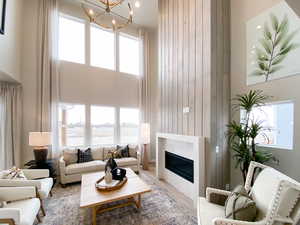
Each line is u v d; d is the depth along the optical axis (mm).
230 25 3068
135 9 4578
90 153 4125
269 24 2486
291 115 2314
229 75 3010
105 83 4906
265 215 1371
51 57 3959
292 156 2219
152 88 5672
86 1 4281
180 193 3145
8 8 2980
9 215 1508
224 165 2828
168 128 3764
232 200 1575
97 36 4906
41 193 2240
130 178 2775
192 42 3061
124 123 5297
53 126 3924
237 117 2900
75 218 2285
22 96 3697
